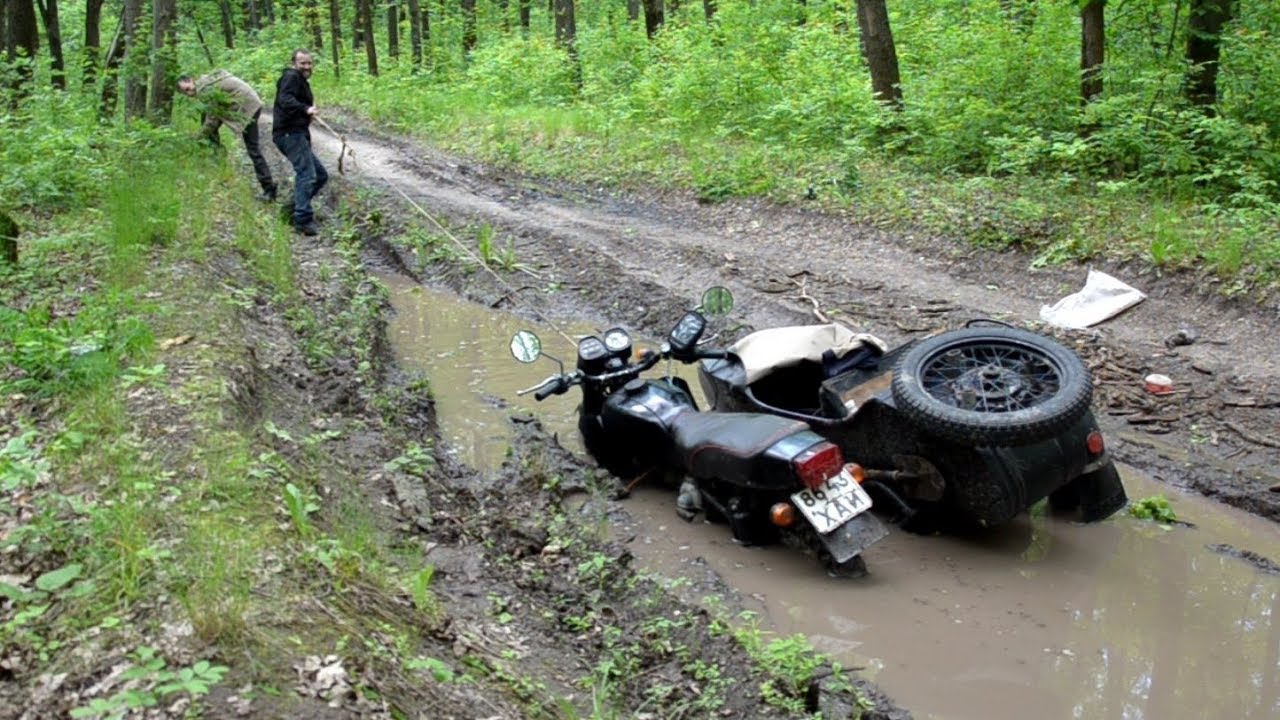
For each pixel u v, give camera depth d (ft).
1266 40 43.65
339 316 31.01
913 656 16.33
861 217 42.24
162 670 11.49
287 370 24.41
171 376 20.18
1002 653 16.40
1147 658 16.26
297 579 13.78
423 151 67.87
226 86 45.14
